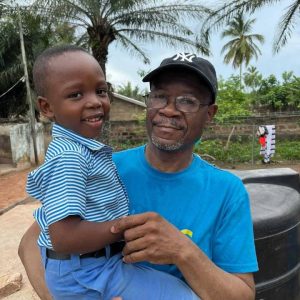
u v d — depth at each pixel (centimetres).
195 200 148
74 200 120
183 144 147
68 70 134
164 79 145
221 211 147
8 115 1795
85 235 119
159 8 1277
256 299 178
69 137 134
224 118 1552
